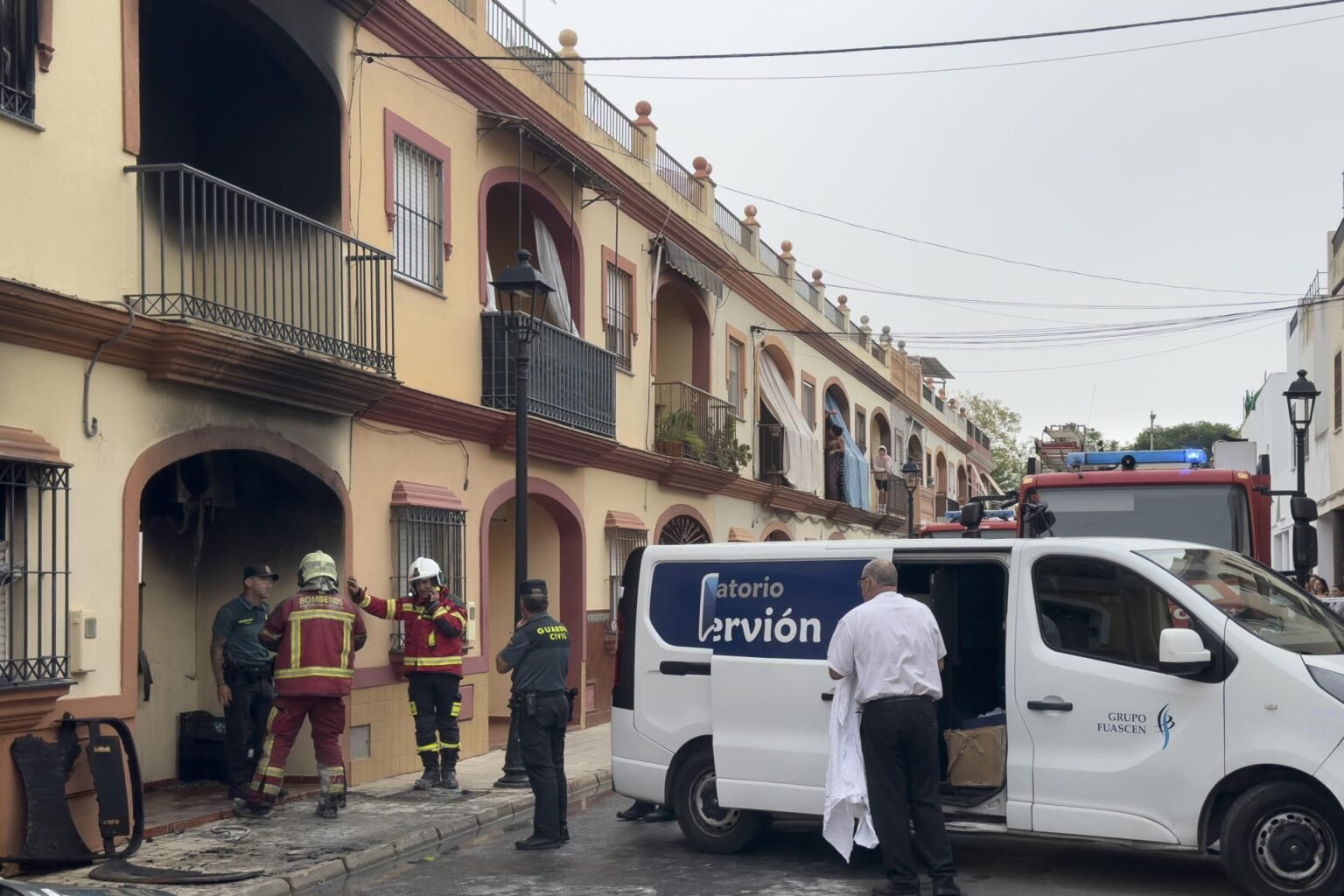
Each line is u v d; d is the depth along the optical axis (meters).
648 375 22.02
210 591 13.09
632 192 21.08
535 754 9.94
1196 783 7.77
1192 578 8.22
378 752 13.46
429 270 15.10
